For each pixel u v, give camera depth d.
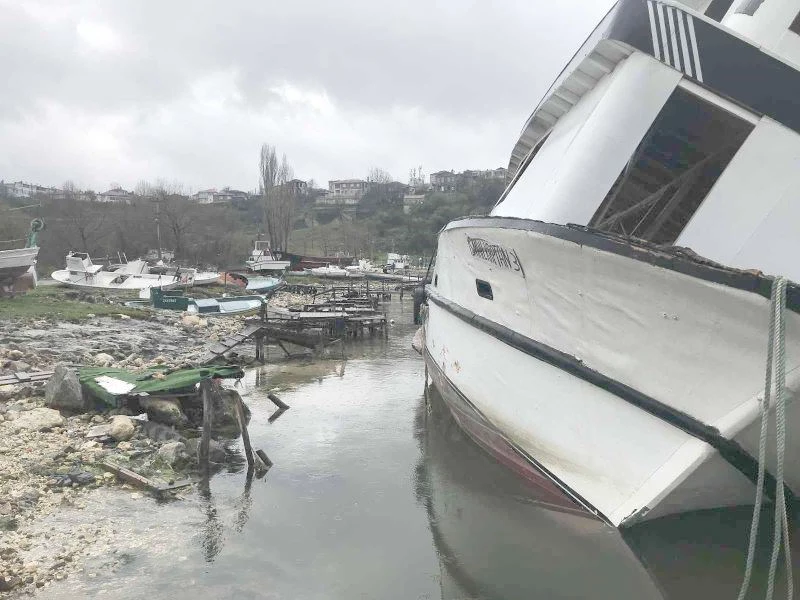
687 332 5.44
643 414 5.90
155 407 10.89
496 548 6.86
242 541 7.03
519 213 7.74
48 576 6.04
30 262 26.94
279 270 59.16
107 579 6.07
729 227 5.90
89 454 9.18
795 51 6.40
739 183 5.90
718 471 5.61
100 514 7.54
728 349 5.25
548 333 6.77
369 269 67.38
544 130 10.02
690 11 5.97
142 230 68.50
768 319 4.90
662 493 5.70
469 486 8.77
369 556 6.71
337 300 39.34
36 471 8.46
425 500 8.32
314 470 9.58
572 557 6.53
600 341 6.14
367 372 18.77
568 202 6.45
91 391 11.34
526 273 6.80
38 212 65.50
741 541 6.09
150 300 33.81
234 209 113.25
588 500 6.48
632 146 6.26
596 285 5.97
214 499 8.28
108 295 36.31
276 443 11.06
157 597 5.79
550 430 6.94
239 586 6.03
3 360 14.29
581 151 6.56
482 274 8.05
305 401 14.62
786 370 4.98
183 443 10.01
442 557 6.67
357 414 13.26
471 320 8.48
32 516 7.35
